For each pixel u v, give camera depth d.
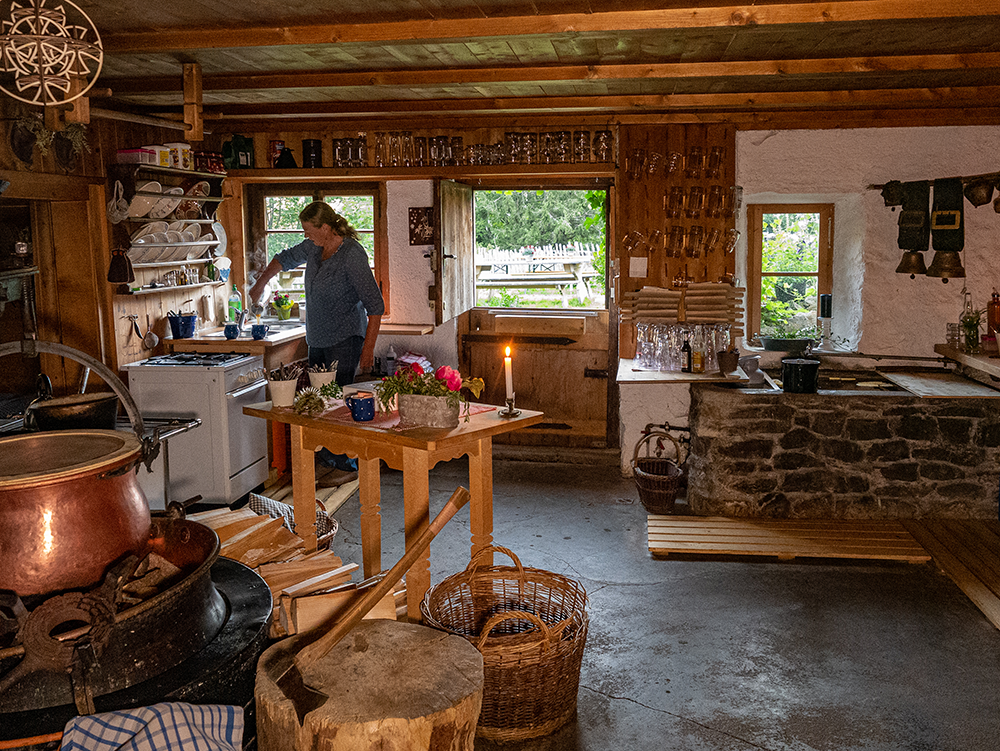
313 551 3.47
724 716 2.90
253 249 6.28
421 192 6.00
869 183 5.27
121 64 4.03
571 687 2.85
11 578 2.01
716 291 5.34
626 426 5.61
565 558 4.31
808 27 3.28
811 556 4.34
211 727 2.03
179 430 3.73
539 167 5.43
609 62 4.03
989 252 5.21
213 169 5.42
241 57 3.88
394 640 2.43
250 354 5.12
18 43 2.36
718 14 3.13
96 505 2.11
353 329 5.33
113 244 4.73
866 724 2.85
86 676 1.97
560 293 8.41
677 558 4.32
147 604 2.07
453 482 5.57
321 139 5.87
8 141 4.00
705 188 5.37
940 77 4.31
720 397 4.77
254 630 2.33
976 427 4.64
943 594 3.87
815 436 4.73
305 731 2.07
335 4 3.11
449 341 6.20
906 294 5.33
